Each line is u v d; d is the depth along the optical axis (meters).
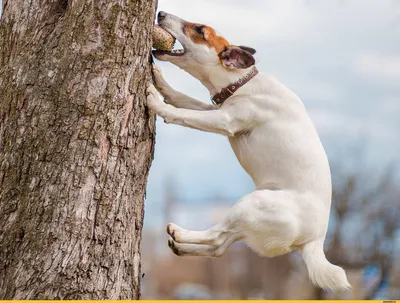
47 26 5.07
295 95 6.21
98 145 4.93
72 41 4.95
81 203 4.89
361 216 19.05
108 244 4.99
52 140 4.89
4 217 4.89
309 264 5.78
